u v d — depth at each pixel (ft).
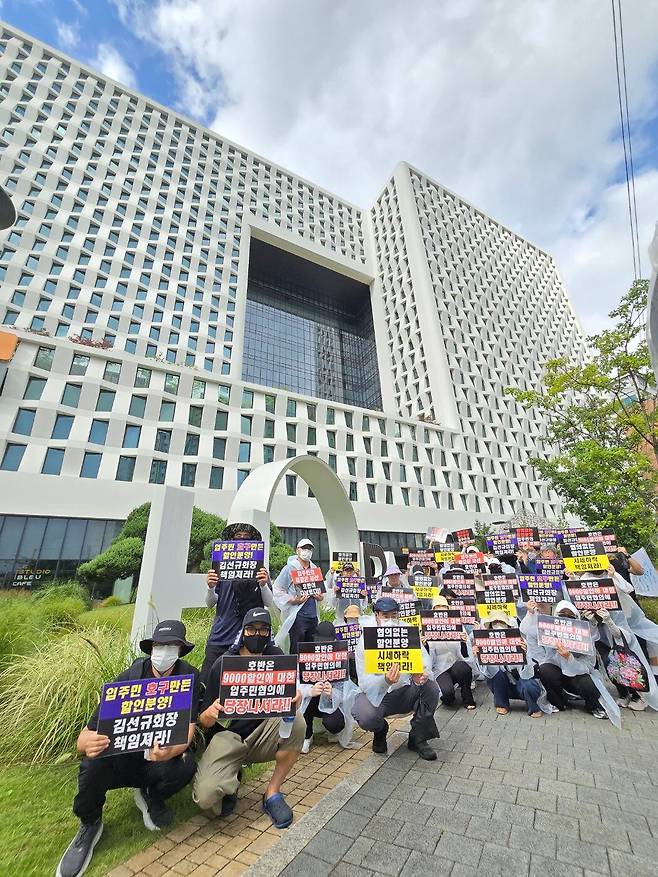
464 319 170.30
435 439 130.72
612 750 13.53
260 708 10.62
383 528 107.55
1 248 109.19
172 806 11.10
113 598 59.77
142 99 159.74
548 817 10.02
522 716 17.37
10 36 140.46
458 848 9.00
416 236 173.37
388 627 14.14
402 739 15.30
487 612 21.22
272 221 173.78
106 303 118.11
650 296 8.38
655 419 42.50
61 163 130.31
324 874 8.34
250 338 174.91
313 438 109.09
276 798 10.44
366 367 199.11
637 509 38.73
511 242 226.79
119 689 9.52
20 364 77.82
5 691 14.60
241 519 27.14
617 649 18.42
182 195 153.17
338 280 198.80
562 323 218.79
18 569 67.92
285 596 19.24
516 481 144.77
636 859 8.49
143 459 83.05
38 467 73.51
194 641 18.89
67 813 10.61
